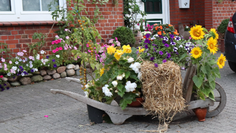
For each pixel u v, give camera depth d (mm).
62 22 7520
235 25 6871
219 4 11156
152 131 3727
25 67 6777
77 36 4828
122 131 3770
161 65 3676
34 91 6188
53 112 4770
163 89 3664
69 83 6805
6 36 6953
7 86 6543
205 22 11219
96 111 4086
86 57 4285
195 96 4152
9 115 4688
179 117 4258
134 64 3801
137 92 3885
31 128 4035
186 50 4367
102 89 3986
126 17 9055
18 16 7297
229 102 4969
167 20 11039
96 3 7613
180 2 10820
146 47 4277
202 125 3908
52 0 7750
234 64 7312
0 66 6453
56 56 7164
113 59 3986
